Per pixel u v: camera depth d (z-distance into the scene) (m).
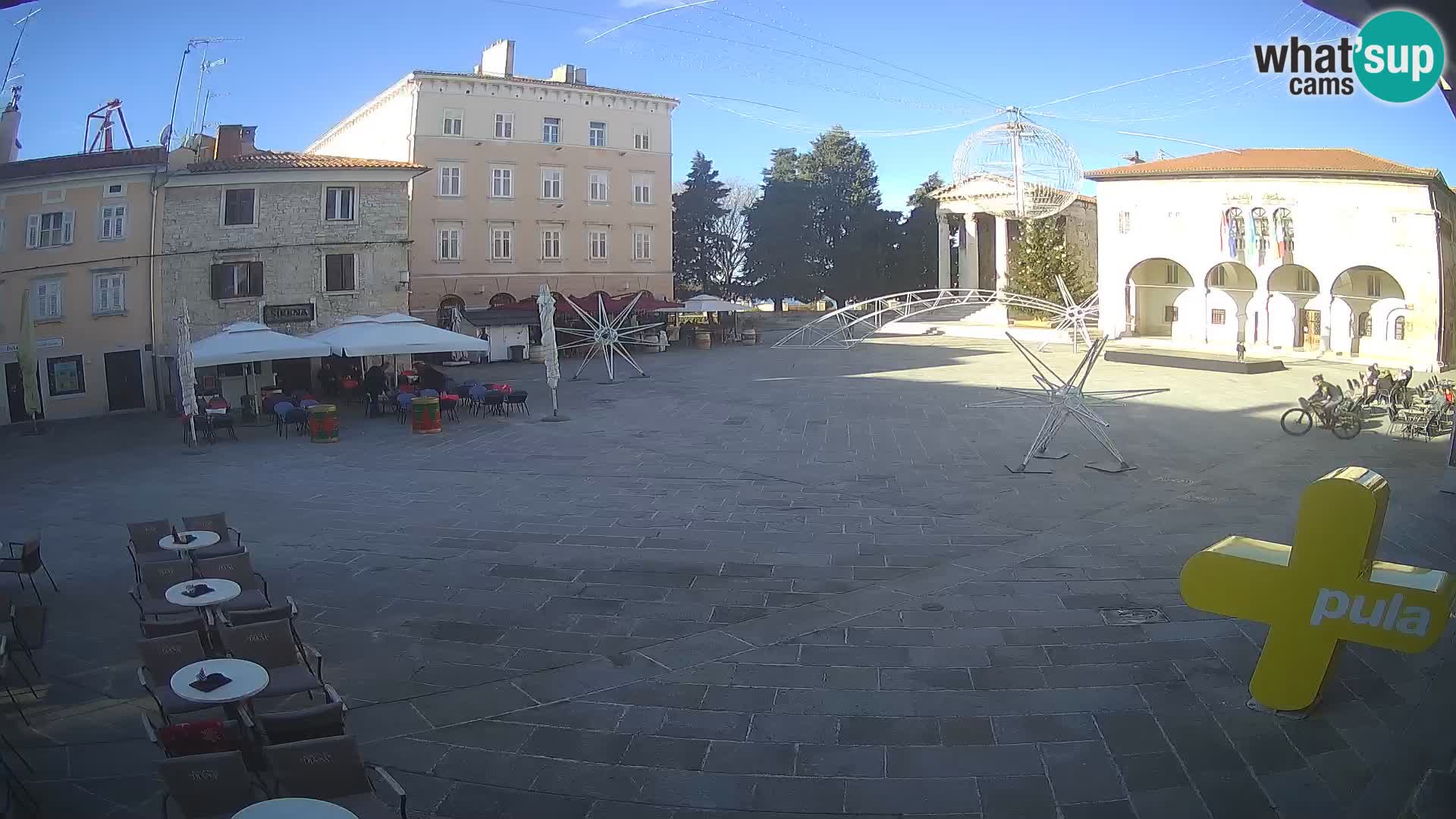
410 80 46.97
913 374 35.41
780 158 76.38
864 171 75.50
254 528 13.50
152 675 6.79
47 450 21.22
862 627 9.31
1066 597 10.16
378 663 8.49
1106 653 8.51
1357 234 38.94
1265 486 16.05
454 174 48.25
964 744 6.85
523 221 50.03
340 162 31.72
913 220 75.44
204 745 5.48
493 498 15.54
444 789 6.33
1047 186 34.66
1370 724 6.96
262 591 10.46
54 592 10.48
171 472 18.12
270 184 30.62
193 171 29.27
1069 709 7.38
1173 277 48.66
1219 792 6.12
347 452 20.25
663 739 7.01
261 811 4.43
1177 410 25.47
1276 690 7.20
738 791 6.29
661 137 53.84
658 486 16.52
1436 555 11.64
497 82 48.66
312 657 8.56
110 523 13.85
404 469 18.30
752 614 9.74
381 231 32.28
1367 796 5.96
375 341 24.31
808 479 17.12
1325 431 21.72
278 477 17.53
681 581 10.91
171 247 29.25
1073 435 21.50
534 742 6.99
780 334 59.66
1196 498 15.18
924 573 11.19
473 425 24.09
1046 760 6.61
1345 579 6.89
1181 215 44.66
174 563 8.93
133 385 28.91
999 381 32.50
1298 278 42.66
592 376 36.31
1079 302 56.91
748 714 7.41
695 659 8.53
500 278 49.59
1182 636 8.89
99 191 28.38
